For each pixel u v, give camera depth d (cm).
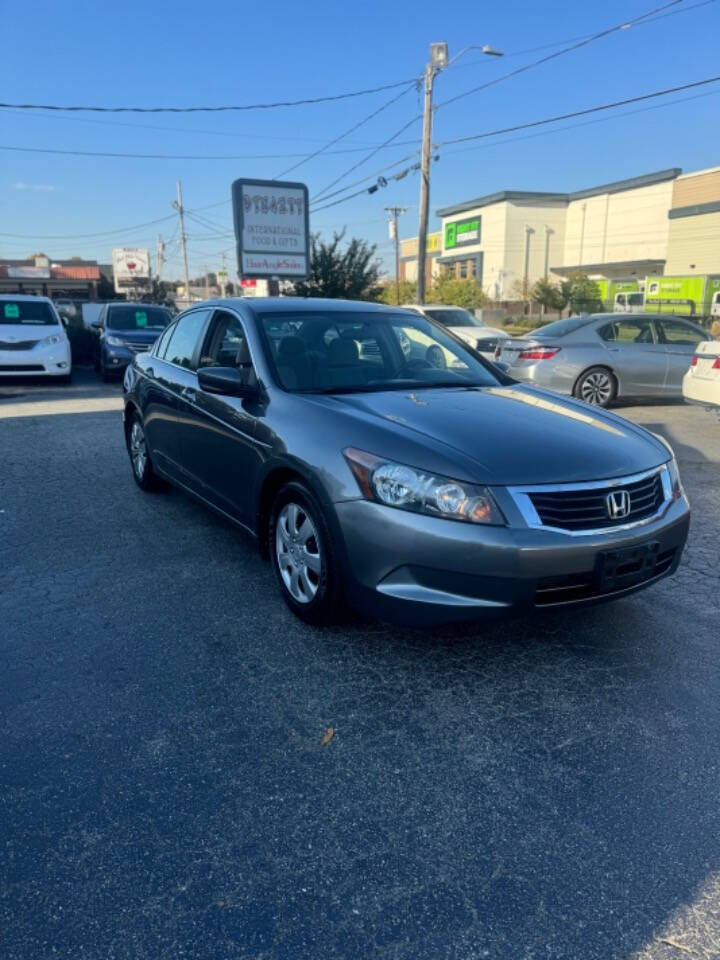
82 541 506
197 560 469
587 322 1072
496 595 296
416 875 218
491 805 248
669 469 354
